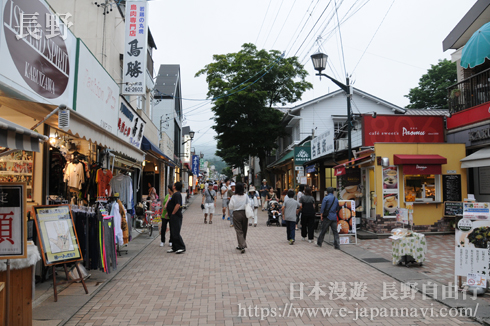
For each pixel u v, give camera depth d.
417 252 7.43
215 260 8.26
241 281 6.47
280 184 29.20
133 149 10.39
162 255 8.86
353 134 14.30
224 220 17.03
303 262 8.06
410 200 11.64
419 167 11.23
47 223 5.30
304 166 19.94
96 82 8.49
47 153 6.67
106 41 11.48
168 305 5.18
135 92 11.31
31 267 4.34
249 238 11.68
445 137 12.90
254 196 15.01
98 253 6.34
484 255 5.57
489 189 11.74
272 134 27.86
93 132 6.83
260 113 27.14
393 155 11.55
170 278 6.68
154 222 12.23
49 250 5.21
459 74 13.23
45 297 5.44
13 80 4.97
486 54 9.47
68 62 6.91
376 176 11.48
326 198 9.89
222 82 26.41
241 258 8.48
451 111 12.88
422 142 12.55
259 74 26.50
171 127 28.80
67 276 5.97
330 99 25.19
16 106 5.06
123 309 5.00
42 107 5.07
